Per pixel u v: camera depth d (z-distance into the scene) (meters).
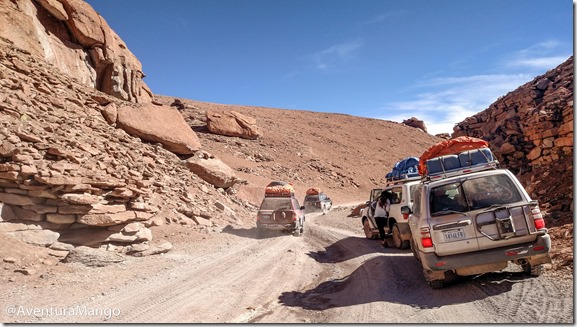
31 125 10.62
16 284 6.21
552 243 6.86
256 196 26.59
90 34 24.36
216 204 18.25
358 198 49.28
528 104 14.38
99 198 9.41
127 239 9.59
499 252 5.05
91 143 12.84
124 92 26.70
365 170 64.56
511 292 4.87
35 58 17.33
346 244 12.27
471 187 5.72
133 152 16.17
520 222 5.09
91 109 17.52
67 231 8.89
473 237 5.13
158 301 5.72
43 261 7.40
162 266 8.55
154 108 21.55
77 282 6.72
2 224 7.69
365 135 89.81
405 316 4.59
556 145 11.64
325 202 32.66
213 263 8.98
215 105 96.56
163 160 18.44
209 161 21.98
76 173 9.22
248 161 47.47
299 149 61.09
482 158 6.98
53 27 22.30
